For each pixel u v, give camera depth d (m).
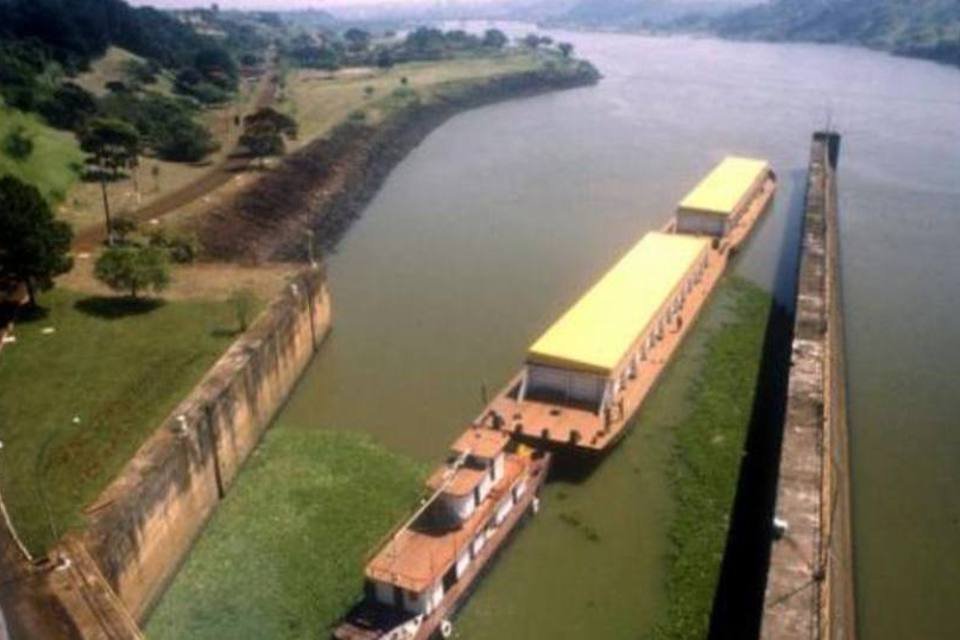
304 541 40.16
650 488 43.59
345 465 45.91
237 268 62.31
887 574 37.69
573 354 47.44
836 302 59.59
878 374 54.34
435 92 151.50
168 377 46.03
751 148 116.06
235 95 140.12
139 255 55.53
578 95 171.00
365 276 72.06
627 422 46.47
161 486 37.34
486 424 45.78
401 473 45.16
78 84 120.12
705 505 42.03
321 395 53.38
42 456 39.41
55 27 129.38
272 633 34.94
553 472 44.84
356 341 60.12
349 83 161.00
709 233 74.75
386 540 37.22
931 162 107.00
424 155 117.31
